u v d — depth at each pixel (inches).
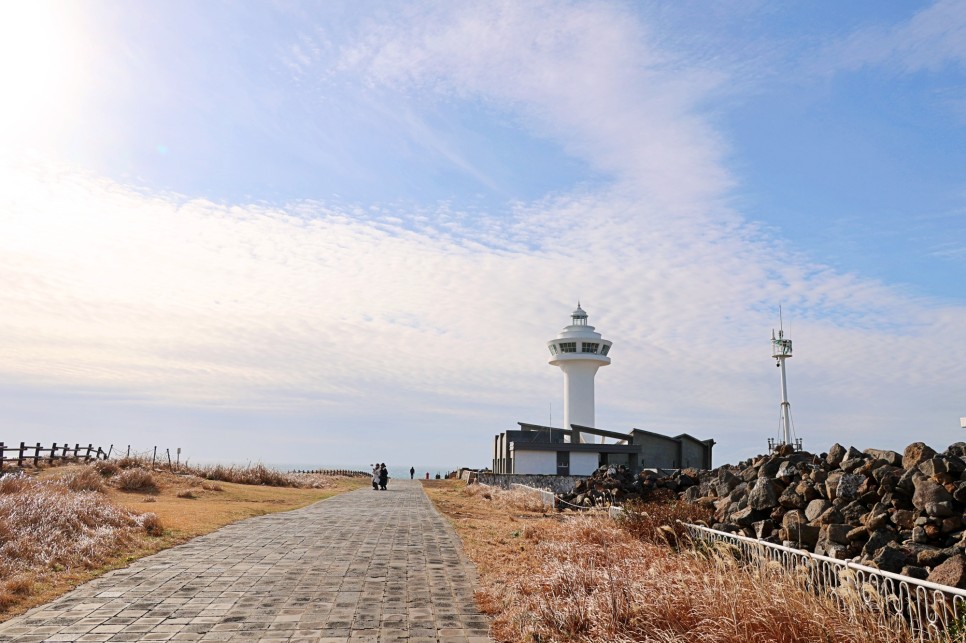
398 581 435.2
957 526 352.5
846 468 455.2
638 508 586.2
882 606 272.8
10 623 323.3
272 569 466.3
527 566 478.3
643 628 287.4
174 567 466.6
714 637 261.0
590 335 2763.3
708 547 408.8
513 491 1333.7
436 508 1043.9
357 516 856.9
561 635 307.4
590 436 2423.7
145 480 1173.1
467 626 333.1
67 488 983.6
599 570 380.2
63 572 430.0
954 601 255.0
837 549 384.2
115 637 304.8
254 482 1615.4
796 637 251.3
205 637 307.4
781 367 1814.7
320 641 305.4
